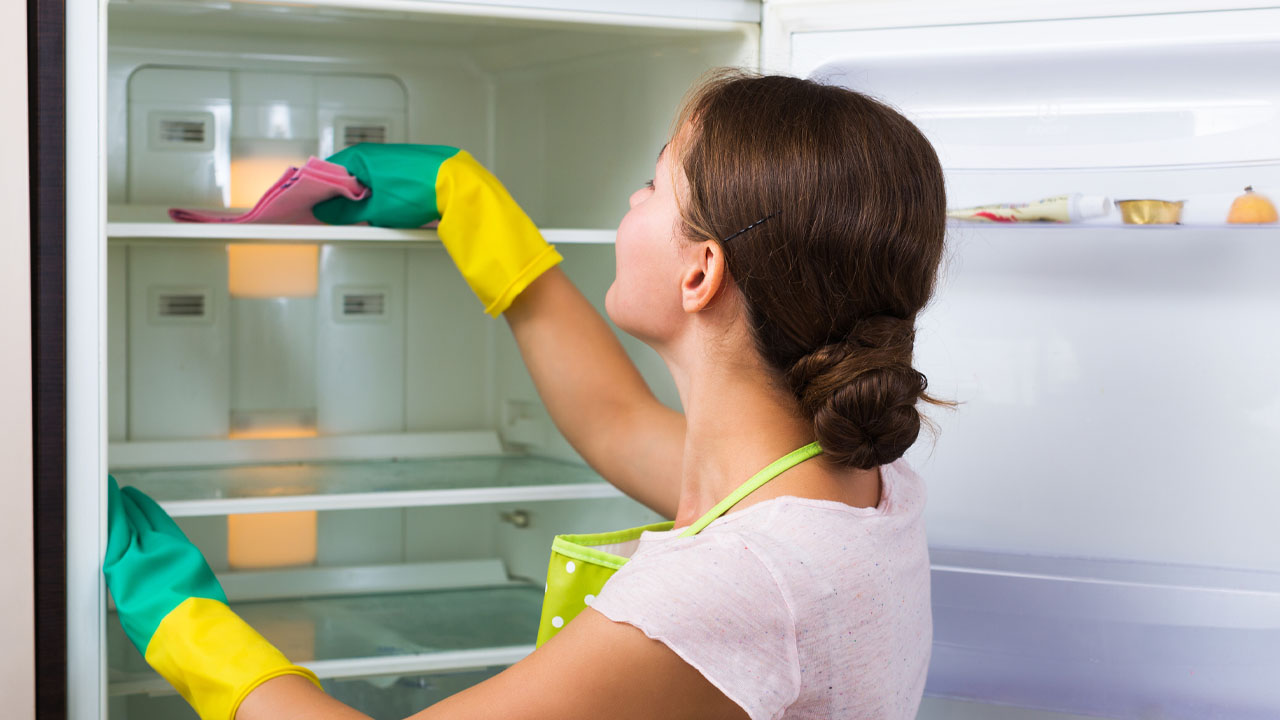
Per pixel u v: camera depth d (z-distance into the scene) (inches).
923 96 50.8
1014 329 52.6
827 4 49.1
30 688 42.6
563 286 49.8
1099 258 51.5
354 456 69.2
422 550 72.1
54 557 42.9
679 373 34.6
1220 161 47.3
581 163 63.6
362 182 50.1
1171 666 50.1
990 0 46.9
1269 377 50.1
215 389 66.9
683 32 51.0
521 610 65.6
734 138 29.8
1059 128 49.2
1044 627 51.3
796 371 29.4
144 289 65.1
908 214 29.9
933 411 52.7
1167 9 45.5
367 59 66.9
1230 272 50.2
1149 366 51.3
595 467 48.5
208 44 63.1
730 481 31.7
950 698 52.6
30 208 42.1
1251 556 50.7
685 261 31.6
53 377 42.6
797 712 28.2
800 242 28.9
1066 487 52.4
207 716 37.4
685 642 26.2
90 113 42.8
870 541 29.4
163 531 45.1
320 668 52.3
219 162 64.8
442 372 72.7
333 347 69.7
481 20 48.8
